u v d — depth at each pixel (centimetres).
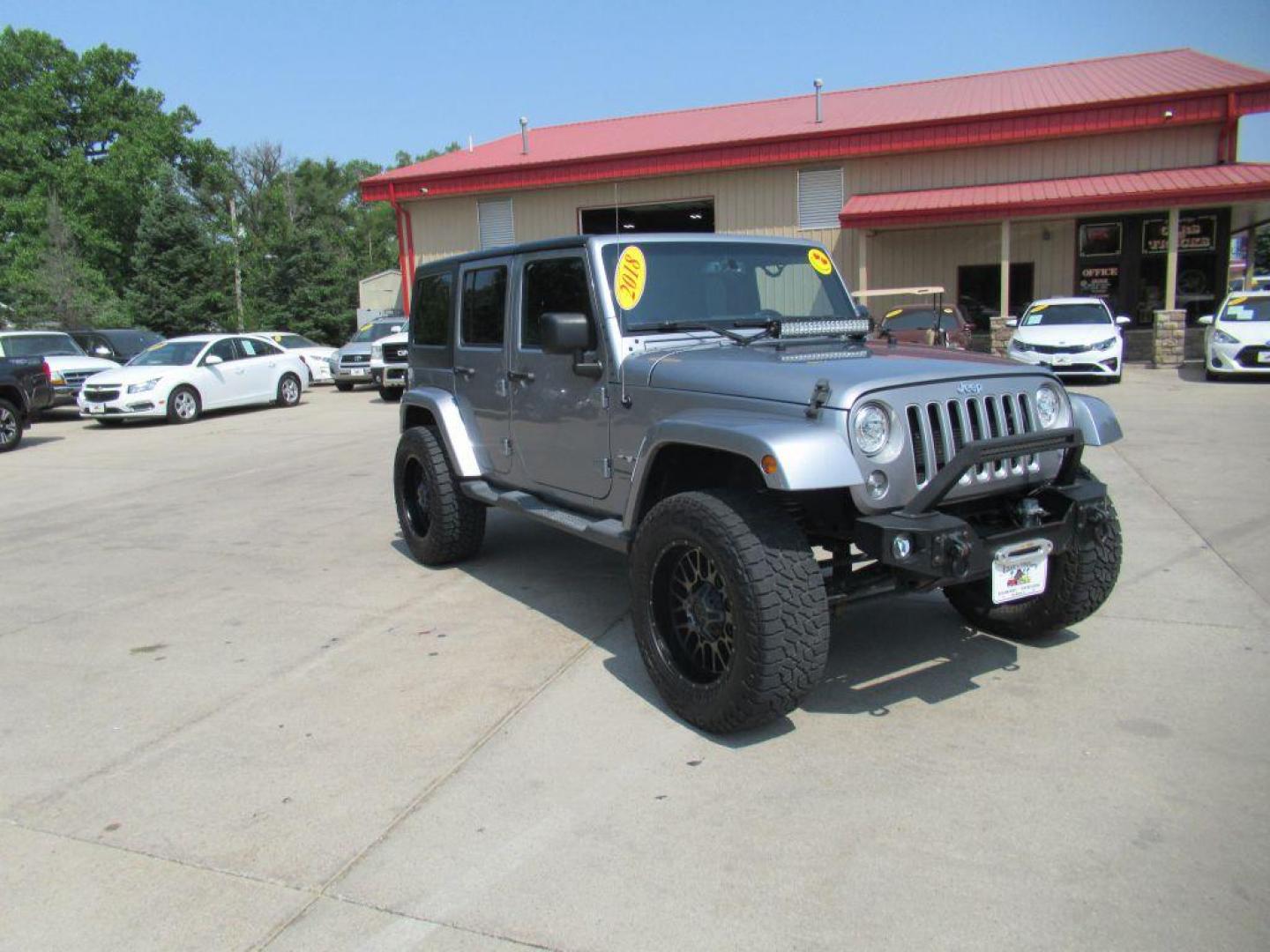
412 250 2489
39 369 1403
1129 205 1748
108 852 297
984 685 393
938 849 278
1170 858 269
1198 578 518
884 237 2158
